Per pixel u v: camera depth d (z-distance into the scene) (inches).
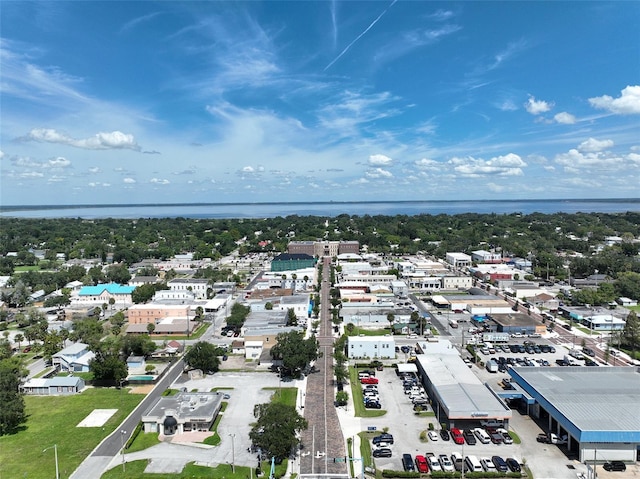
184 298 7721.5
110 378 4537.4
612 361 4950.8
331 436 3376.0
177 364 5012.3
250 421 3624.5
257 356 5162.4
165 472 2942.9
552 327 6254.9
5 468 3019.2
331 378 4527.6
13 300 7785.4
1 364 4468.5
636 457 3016.7
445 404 3501.5
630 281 7751.0
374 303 7190.0
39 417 3774.6
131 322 6697.8
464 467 2979.8
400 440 3316.9
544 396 3528.5
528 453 3125.0
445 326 6353.3
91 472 2962.6
